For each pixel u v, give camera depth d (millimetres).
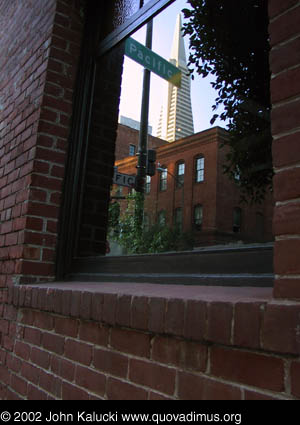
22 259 2066
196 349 1061
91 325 1478
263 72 1576
